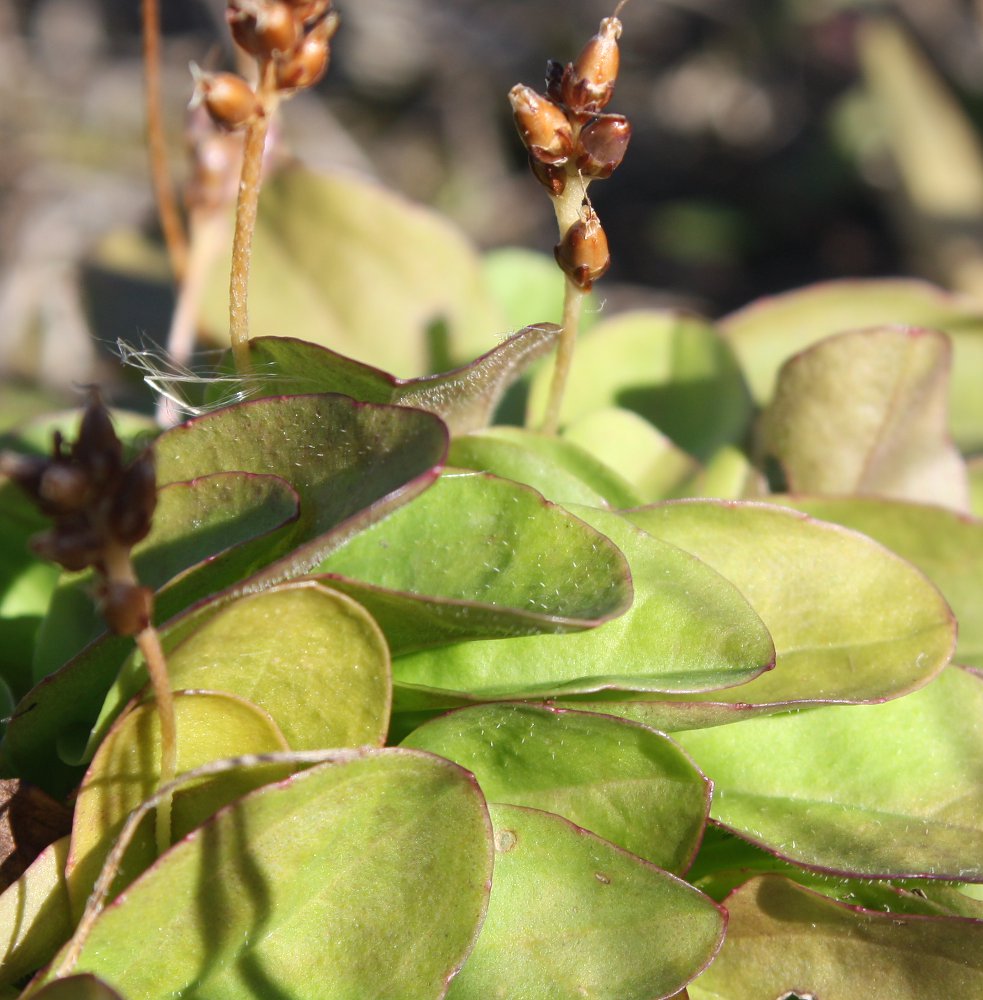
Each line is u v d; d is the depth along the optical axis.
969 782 0.14
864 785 0.14
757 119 0.67
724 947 0.14
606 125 0.14
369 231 0.19
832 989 0.14
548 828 0.13
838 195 0.63
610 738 0.13
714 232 0.63
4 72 0.59
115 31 0.65
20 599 0.16
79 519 0.12
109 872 0.12
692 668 0.14
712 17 0.69
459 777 0.13
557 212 0.14
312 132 0.60
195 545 0.13
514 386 0.18
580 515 0.14
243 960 0.13
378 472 0.13
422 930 0.13
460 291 0.19
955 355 0.19
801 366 0.17
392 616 0.14
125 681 0.13
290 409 0.13
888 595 0.14
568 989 0.13
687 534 0.14
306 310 0.19
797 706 0.14
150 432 0.15
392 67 0.66
